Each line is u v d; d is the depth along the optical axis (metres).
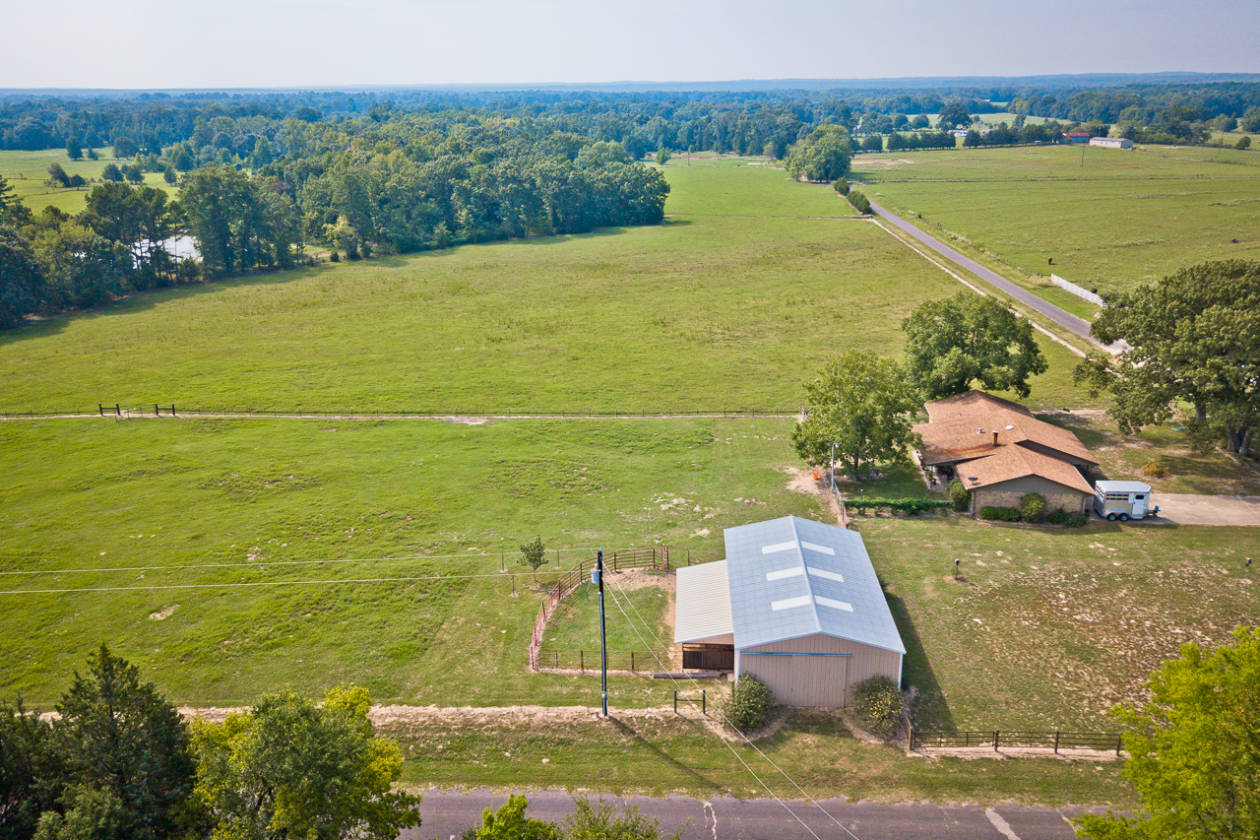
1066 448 63.53
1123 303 67.38
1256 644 25.55
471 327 113.62
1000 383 72.88
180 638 47.38
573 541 57.38
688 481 66.69
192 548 57.28
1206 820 23.75
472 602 50.25
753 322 114.00
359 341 107.69
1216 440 61.84
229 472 69.44
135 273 141.38
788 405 83.12
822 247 165.50
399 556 55.66
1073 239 161.25
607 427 78.25
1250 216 173.00
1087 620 46.25
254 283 144.50
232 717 30.17
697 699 41.25
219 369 96.94
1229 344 57.91
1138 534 55.38
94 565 55.28
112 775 27.27
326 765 26.05
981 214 194.00
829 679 39.88
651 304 125.12
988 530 57.16
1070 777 35.38
